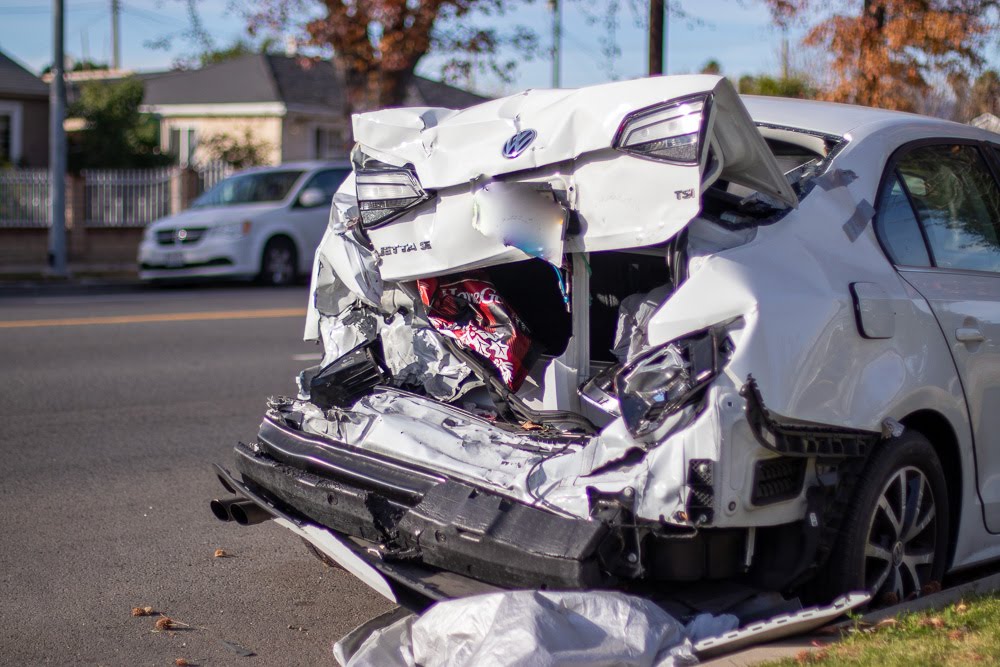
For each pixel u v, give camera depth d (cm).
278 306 1605
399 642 397
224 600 509
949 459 465
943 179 495
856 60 1199
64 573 539
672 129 382
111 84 3192
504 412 446
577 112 405
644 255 441
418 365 475
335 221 510
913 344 431
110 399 929
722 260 385
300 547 583
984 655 361
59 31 2062
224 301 1680
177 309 1555
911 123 499
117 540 588
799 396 379
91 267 2295
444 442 426
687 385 365
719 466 359
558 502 379
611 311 458
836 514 404
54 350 1166
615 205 398
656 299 419
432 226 448
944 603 422
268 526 618
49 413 873
